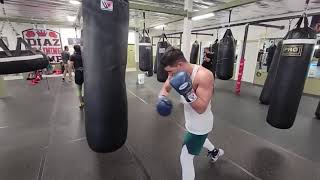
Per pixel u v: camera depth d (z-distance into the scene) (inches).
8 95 208.4
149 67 204.2
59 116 143.0
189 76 50.5
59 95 208.8
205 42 381.4
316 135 115.4
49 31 348.8
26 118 138.7
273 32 261.4
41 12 227.9
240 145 100.8
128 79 317.4
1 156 89.4
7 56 62.6
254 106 174.6
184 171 61.9
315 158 89.9
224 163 84.6
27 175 76.0
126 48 50.2
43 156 89.4
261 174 77.8
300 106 179.8
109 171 79.0
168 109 61.9
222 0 166.1
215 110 161.8
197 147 60.6
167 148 97.2
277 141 106.0
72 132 115.4
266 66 271.1
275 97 82.0
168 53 53.3
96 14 43.9
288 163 85.6
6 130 117.8
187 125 59.9
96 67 45.8
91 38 44.9
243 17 236.5
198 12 143.9
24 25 327.0
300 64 74.4
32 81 286.5
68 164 83.3
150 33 399.9
